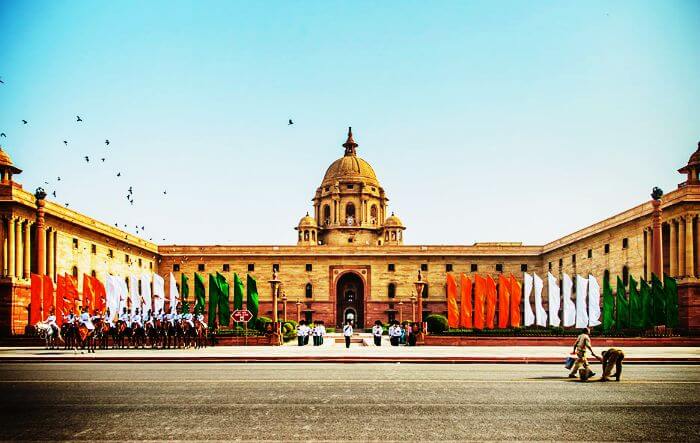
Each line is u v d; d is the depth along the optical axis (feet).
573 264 296.92
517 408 61.41
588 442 48.47
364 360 114.73
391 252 329.52
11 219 196.44
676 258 211.61
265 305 325.83
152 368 101.55
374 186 373.40
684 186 206.39
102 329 154.71
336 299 328.49
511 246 336.29
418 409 60.95
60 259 225.56
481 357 115.24
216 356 120.37
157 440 49.14
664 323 175.94
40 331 166.30
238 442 48.39
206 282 326.65
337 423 54.70
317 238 365.81
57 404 63.87
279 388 74.95
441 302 325.83
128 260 292.61
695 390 73.36
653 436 50.26
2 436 50.47
